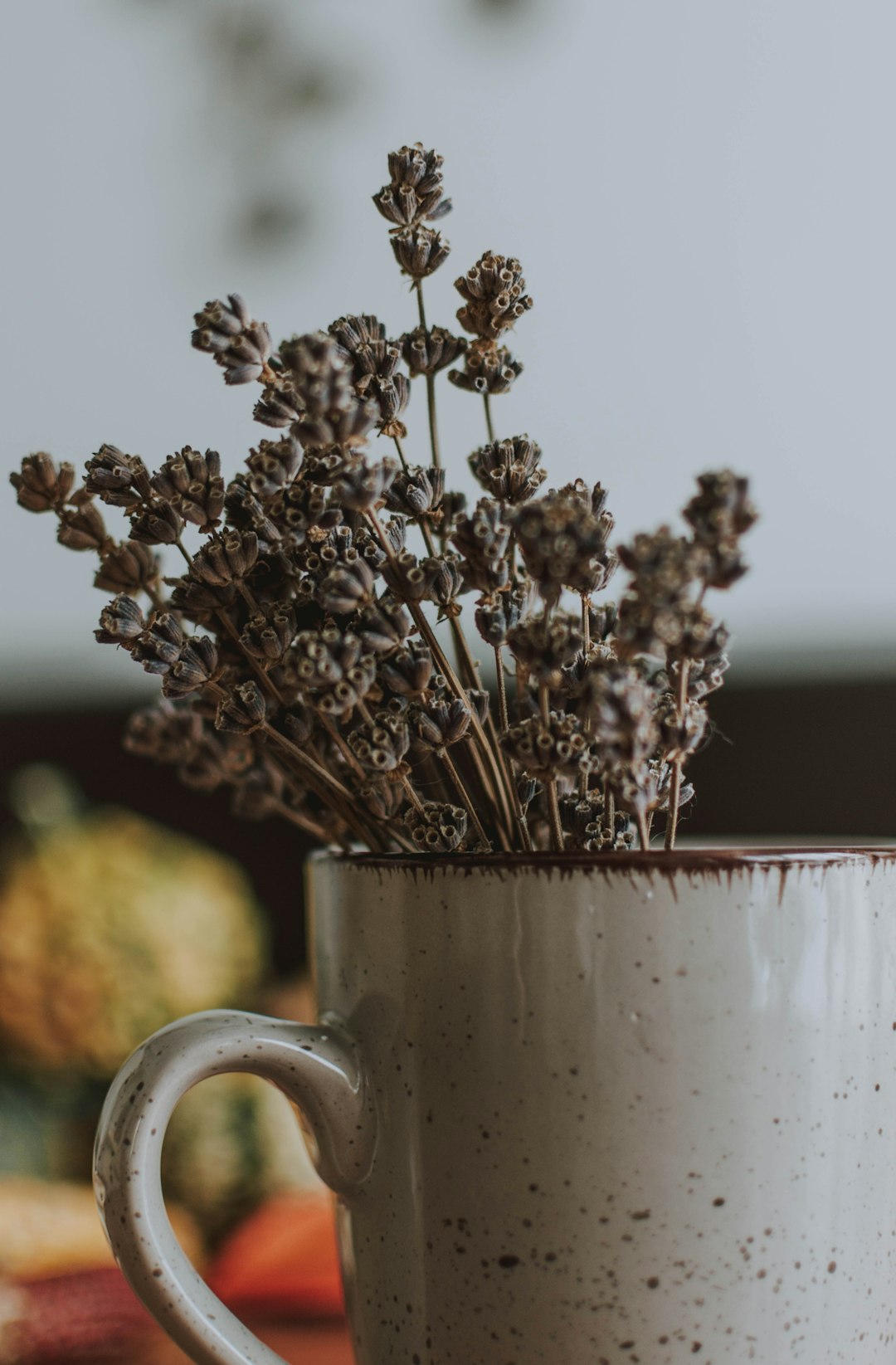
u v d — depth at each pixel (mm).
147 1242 323
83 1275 444
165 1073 324
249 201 847
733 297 761
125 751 782
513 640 309
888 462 750
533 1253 314
